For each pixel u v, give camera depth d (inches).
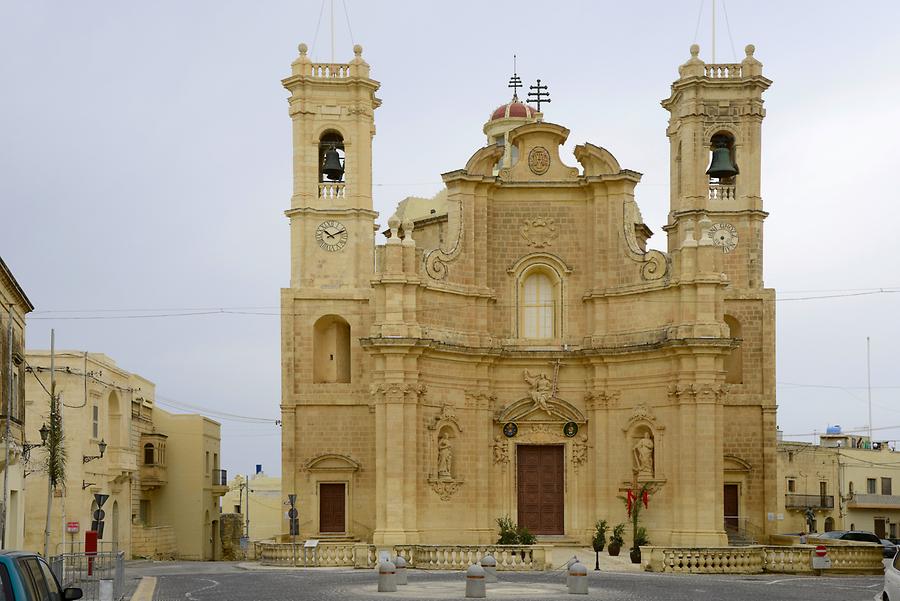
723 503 2294.5
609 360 2353.6
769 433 2426.2
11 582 753.6
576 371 2416.3
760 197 2459.4
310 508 2364.7
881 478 3668.8
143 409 3075.8
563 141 2452.0
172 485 3166.8
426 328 2289.6
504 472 2397.9
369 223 2434.8
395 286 2246.6
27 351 2476.6
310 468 2369.6
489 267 2426.2
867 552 2021.4
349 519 2363.4
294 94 2433.6
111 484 2701.8
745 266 2445.9
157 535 2987.2
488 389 2390.5
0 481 1818.4
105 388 2645.2
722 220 2454.5
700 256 2244.1
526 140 2447.1
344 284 2411.4
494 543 2359.7
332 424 2388.0
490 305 2412.6
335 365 2445.9
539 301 2447.1
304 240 2412.6
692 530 2196.1
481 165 2407.7
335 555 2105.1
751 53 2470.5
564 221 2438.5
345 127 2438.5
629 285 2346.2
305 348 2396.7
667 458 2273.6
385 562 1507.1
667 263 2292.1
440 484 2298.2
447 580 1723.7
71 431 2475.4
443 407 2315.5
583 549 2316.7
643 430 2325.3
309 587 1583.4
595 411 2379.4
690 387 2217.0
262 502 4190.5
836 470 3538.4
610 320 2378.2
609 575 1899.6
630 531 2306.8
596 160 2406.5
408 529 2203.5
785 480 3383.4
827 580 1829.5
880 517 3627.0
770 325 2439.7
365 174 2434.8
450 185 2394.2
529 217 2439.7
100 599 1255.5
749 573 1984.5
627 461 2335.1
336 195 2431.1
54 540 2417.6
